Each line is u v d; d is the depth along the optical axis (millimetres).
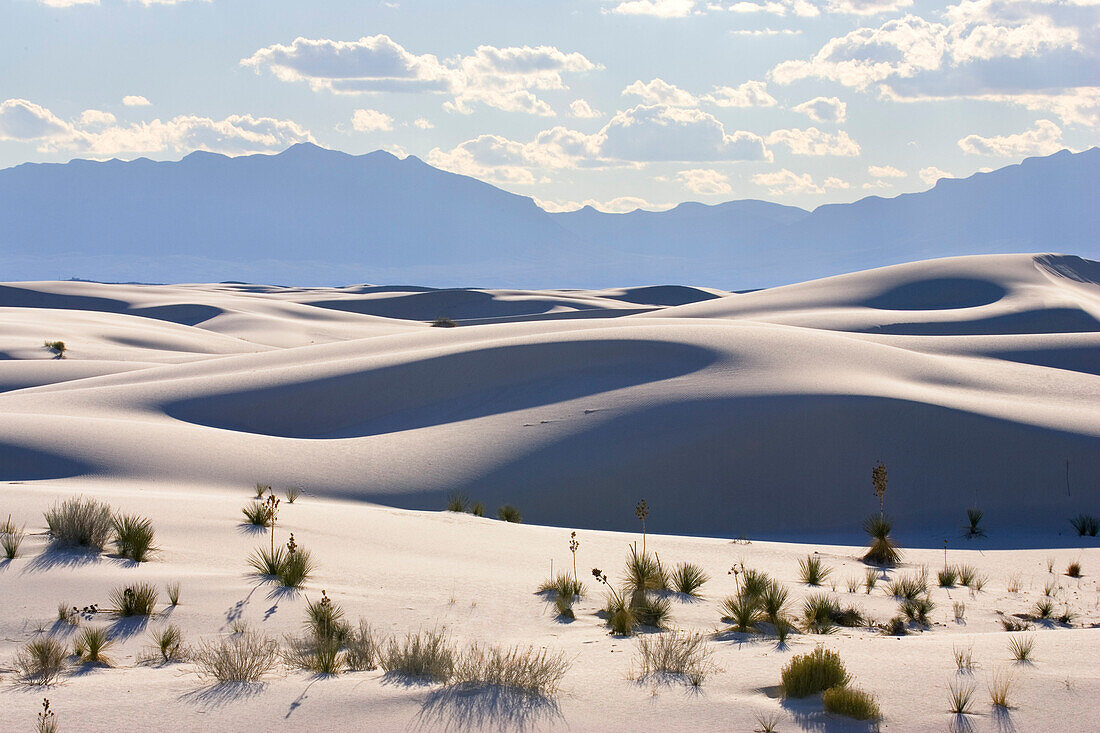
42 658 10883
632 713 9023
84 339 110312
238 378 58781
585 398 50844
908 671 10469
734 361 53781
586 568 20094
